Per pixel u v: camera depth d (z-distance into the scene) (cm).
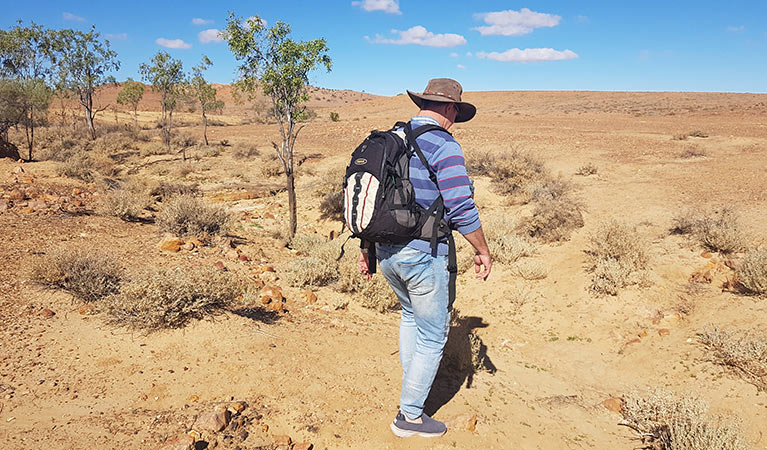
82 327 431
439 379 431
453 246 269
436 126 255
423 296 269
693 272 765
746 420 452
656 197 1215
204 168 2228
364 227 239
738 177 1341
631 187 1351
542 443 354
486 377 479
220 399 335
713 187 1252
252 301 567
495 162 1583
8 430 277
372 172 236
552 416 423
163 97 2981
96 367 366
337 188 1639
